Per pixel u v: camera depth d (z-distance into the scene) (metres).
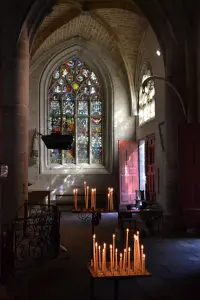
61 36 20.30
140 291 6.78
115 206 20.38
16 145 11.68
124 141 19.98
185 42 13.44
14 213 11.32
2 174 7.37
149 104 18.58
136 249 5.91
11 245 7.97
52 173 20.84
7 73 11.83
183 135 11.02
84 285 7.10
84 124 21.72
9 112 11.70
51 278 7.57
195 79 13.26
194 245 10.80
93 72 21.83
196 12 13.14
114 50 20.75
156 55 16.88
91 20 18.78
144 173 20.30
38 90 21.08
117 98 21.38
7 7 11.83
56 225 9.37
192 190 10.95
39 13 13.05
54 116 21.58
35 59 20.80
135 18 17.66
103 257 5.87
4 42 11.88
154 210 12.70
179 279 7.49
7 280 7.46
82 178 21.03
